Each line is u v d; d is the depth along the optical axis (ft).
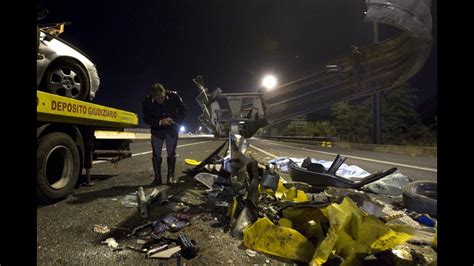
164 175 17.30
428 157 35.68
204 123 14.47
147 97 14.21
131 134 18.80
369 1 7.03
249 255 6.42
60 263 6.00
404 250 6.38
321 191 12.75
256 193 8.48
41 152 9.57
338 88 9.22
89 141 13.92
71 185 11.51
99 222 8.49
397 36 8.11
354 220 5.66
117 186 13.91
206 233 7.73
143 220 8.72
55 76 12.88
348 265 5.36
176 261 6.16
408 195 10.28
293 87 9.81
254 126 12.53
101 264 6.01
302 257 6.07
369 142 93.35
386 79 8.68
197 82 14.17
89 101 15.16
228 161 12.61
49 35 12.71
